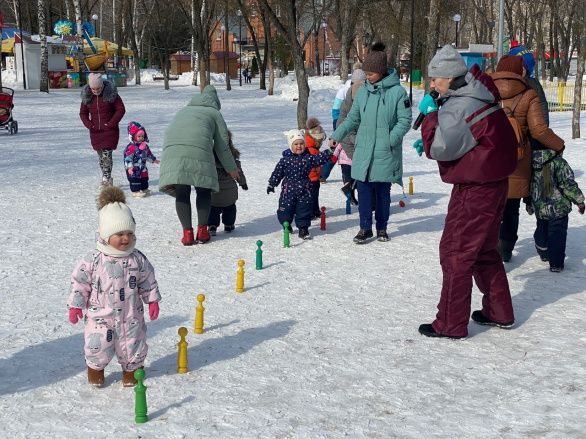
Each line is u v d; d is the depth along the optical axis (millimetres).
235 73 81812
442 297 5703
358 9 43000
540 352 5352
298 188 9109
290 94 40375
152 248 8719
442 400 4562
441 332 5684
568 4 49312
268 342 5617
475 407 4449
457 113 5422
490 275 5859
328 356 5328
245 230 9805
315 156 9117
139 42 78000
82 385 4836
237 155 9539
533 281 7234
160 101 38188
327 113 30688
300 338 5707
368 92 8742
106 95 12289
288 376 4965
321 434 4117
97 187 12969
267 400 4582
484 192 5527
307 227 9219
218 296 6824
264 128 24203
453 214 5633
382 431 4148
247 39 94500
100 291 4676
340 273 7637
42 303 6570
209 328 5953
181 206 8805
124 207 4715
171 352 5438
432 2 36062
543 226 7773
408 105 8680
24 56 50219
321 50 89188
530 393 4637
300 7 41906
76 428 4215
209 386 4805
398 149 8812
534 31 55125
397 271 7711
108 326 4703
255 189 12867
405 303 6605
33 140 20781
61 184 13242
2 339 5672
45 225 9844
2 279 7328
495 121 5453
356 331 5867
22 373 5027
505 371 5016
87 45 57250
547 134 7082
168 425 4242
